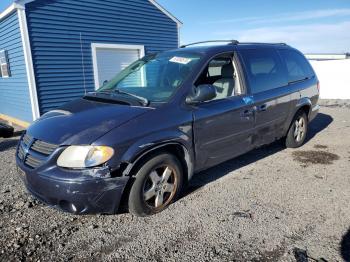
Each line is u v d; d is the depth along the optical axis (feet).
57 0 28.32
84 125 9.56
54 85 29.30
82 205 8.86
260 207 10.96
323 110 35.55
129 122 9.61
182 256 8.29
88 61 31.86
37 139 9.80
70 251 8.57
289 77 16.72
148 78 13.12
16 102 31.86
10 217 10.42
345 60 50.47
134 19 35.65
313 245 8.66
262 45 15.80
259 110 14.05
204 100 11.11
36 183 9.17
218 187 12.76
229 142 12.82
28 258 8.27
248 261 8.04
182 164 11.21
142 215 10.17
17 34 27.78
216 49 13.05
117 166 9.03
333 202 11.30
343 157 16.72
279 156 16.98
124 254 8.42
